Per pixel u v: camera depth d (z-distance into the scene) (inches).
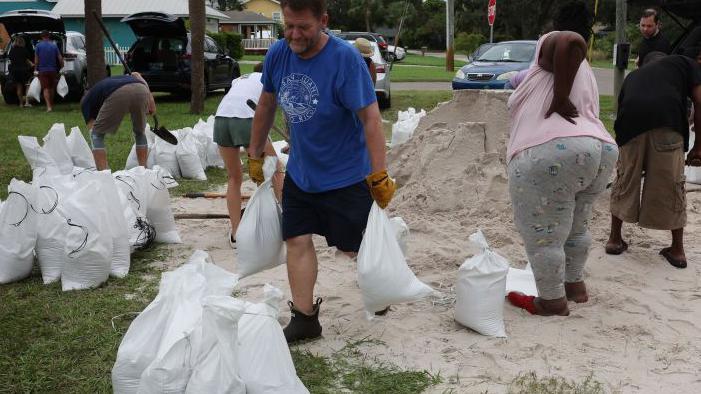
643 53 398.6
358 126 157.9
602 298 190.5
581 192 177.3
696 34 233.1
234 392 123.5
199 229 269.4
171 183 279.4
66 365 153.8
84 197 203.3
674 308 185.3
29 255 205.9
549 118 165.0
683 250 223.8
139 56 757.3
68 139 340.2
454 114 294.4
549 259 173.6
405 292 154.3
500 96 278.7
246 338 129.5
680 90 212.2
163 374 121.3
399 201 273.7
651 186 214.2
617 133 222.1
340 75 151.0
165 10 1739.7
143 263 226.5
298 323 164.9
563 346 161.9
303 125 156.1
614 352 159.2
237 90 233.8
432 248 231.0
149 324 132.6
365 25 3319.4
